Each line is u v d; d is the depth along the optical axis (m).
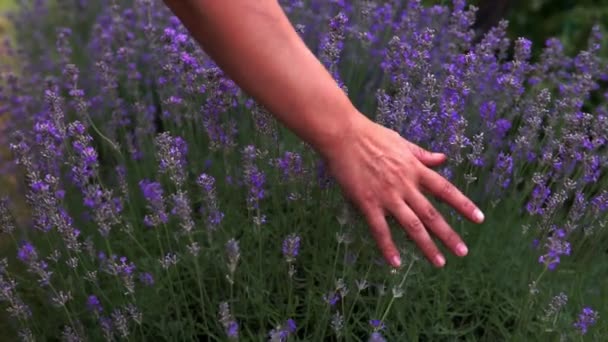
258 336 1.04
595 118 1.26
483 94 1.30
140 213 1.31
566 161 1.12
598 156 1.20
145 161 1.36
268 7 0.71
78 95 1.20
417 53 1.18
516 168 1.20
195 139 1.39
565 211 1.32
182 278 1.16
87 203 1.03
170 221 1.22
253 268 1.12
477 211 0.79
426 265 1.11
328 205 1.12
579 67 1.37
